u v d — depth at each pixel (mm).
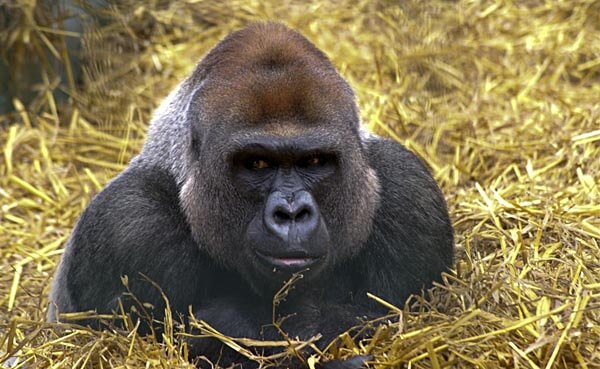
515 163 19688
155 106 23312
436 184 14258
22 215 19703
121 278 13070
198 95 13273
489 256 15289
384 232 13688
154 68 24719
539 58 24359
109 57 24156
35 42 23469
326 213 12859
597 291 13914
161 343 13391
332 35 25750
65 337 13062
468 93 23047
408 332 12625
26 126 22703
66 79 23828
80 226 13836
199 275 13539
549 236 15789
